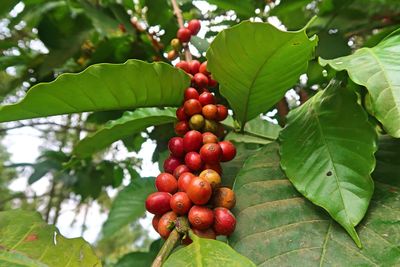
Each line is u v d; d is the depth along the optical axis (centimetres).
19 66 52
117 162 62
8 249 20
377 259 19
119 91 23
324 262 19
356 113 23
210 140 23
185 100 25
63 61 44
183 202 20
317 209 21
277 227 21
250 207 22
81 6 45
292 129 25
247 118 28
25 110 22
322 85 39
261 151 25
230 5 43
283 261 19
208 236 19
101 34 42
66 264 20
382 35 38
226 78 24
